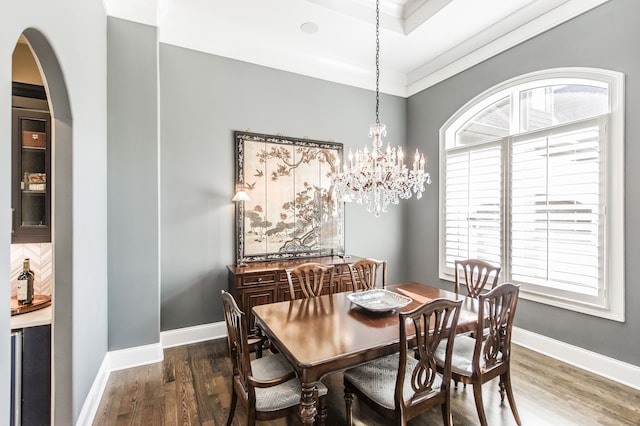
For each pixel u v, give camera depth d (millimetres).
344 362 1504
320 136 3910
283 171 3641
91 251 2113
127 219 2680
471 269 2752
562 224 2768
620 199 2412
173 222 3115
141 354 2709
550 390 2311
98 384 2238
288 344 1606
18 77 2287
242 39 3398
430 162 4219
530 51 3000
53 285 1701
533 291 2998
